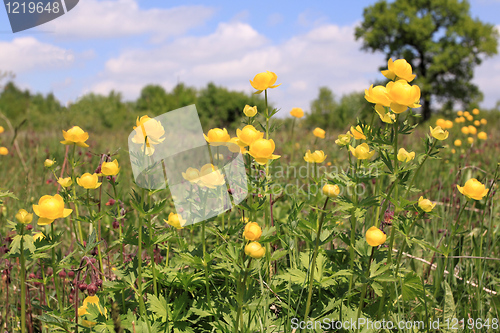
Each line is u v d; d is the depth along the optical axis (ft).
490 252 7.61
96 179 5.54
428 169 13.70
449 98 116.67
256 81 6.06
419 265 7.72
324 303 5.65
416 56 119.75
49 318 5.03
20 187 11.35
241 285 4.97
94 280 5.02
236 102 103.91
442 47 116.06
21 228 5.03
